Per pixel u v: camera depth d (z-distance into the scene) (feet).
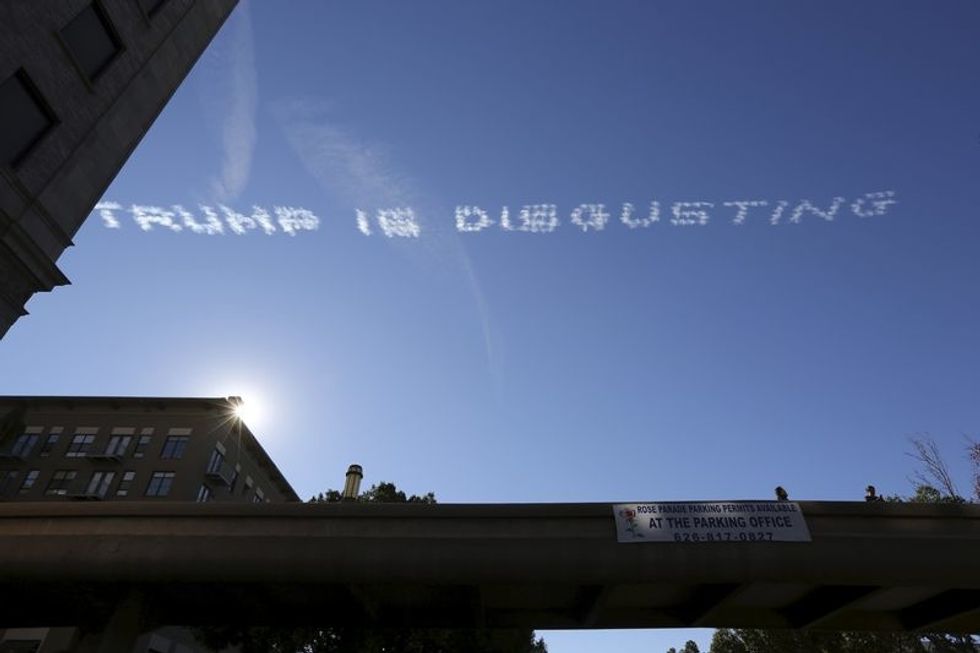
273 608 60.90
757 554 50.19
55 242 57.41
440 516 51.72
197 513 51.57
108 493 139.64
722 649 162.61
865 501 53.36
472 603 56.08
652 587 56.49
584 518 52.26
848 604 55.72
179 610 60.59
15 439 148.87
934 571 50.08
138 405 152.15
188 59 73.92
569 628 63.52
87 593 52.70
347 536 50.26
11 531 50.78
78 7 57.93
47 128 56.34
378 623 62.28
